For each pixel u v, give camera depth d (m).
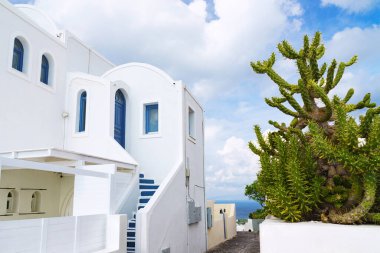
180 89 15.52
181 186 14.12
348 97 7.51
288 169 6.50
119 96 16.02
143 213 10.30
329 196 6.42
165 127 15.41
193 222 15.23
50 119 13.94
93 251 7.92
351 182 6.36
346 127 5.84
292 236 5.88
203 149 19.41
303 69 6.76
